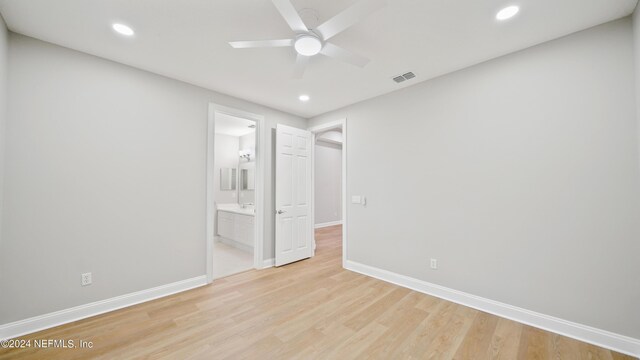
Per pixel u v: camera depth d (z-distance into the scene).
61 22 1.95
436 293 2.81
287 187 3.96
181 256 2.94
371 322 2.27
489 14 1.87
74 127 2.31
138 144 2.66
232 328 2.17
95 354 1.83
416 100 3.04
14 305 2.04
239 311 2.46
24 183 2.09
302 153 4.21
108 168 2.48
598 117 1.98
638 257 1.84
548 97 2.18
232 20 1.93
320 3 1.76
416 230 3.00
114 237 2.51
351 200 3.71
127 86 2.60
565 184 2.10
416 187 3.02
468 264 2.60
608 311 1.93
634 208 1.85
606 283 1.94
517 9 1.81
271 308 2.52
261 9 1.81
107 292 2.46
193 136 3.06
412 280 3.02
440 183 2.82
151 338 2.02
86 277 2.35
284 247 3.90
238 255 4.52
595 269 1.98
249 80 2.97
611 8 1.81
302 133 4.22
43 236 2.17
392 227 3.23
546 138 2.19
